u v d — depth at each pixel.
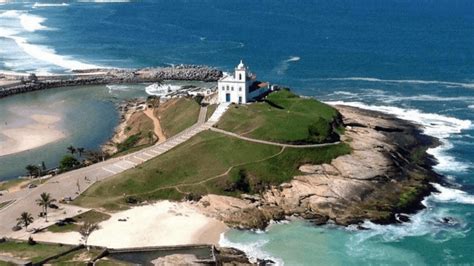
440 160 182.75
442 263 129.62
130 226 140.75
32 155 194.62
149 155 177.00
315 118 190.12
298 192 158.00
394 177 167.50
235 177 160.38
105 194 155.75
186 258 126.06
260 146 174.00
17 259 120.06
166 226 141.62
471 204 155.12
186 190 157.00
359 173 165.75
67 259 121.88
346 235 140.88
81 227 136.75
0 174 178.12
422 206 154.50
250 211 149.25
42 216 143.50
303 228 144.00
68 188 159.62
